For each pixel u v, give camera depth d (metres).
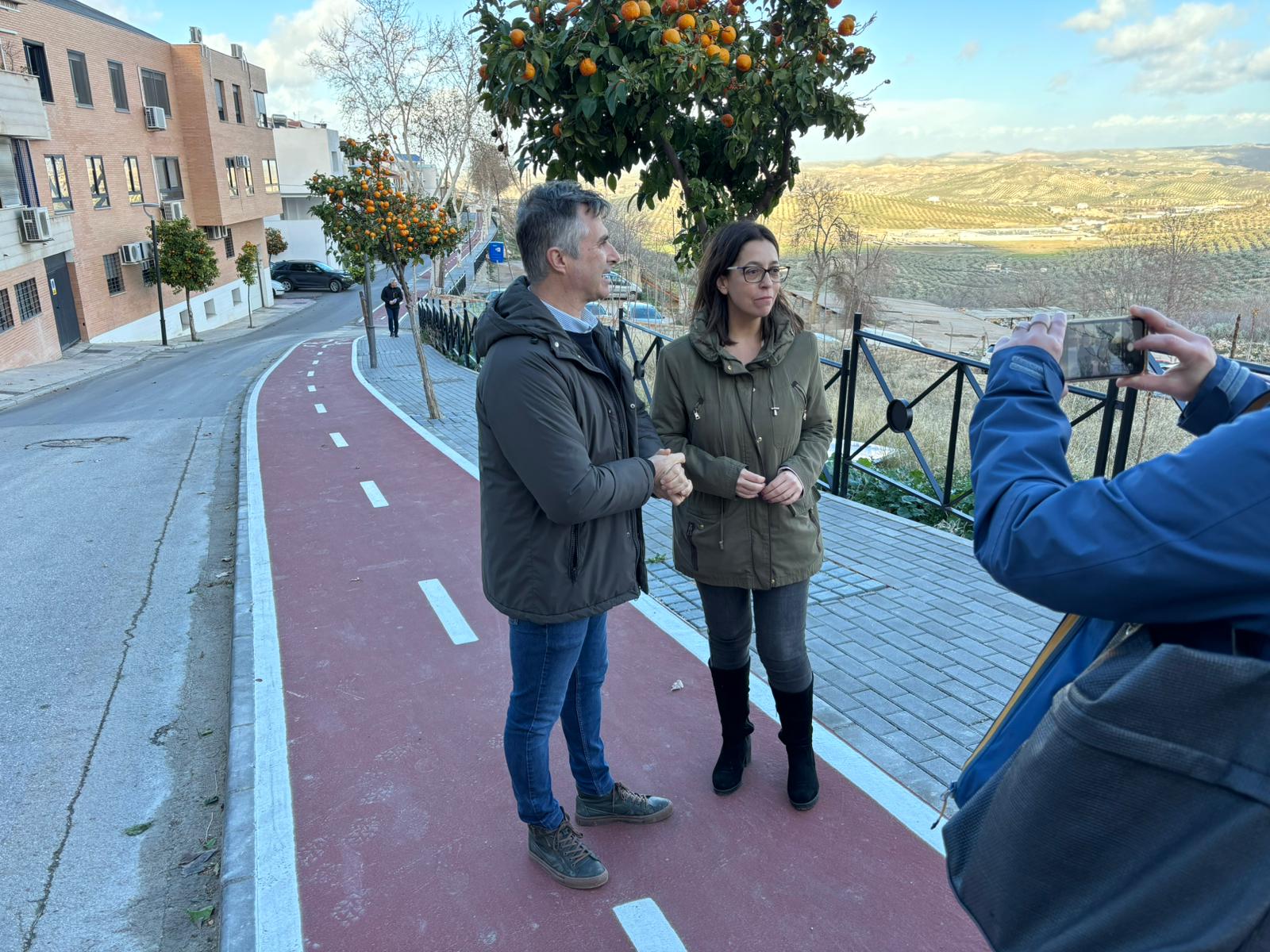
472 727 3.66
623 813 2.89
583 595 2.33
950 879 1.33
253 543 6.48
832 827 2.85
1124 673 1.10
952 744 3.29
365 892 2.68
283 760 3.45
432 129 35.75
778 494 2.52
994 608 4.53
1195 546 0.97
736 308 2.59
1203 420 1.33
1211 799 0.99
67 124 26.88
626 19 3.96
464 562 5.89
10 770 3.80
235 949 2.47
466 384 16.16
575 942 2.44
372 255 12.22
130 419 14.80
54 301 26.08
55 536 7.57
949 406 10.84
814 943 2.39
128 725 4.20
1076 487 1.11
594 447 2.27
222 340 33.69
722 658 2.88
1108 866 1.09
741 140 4.68
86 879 3.07
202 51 35.12
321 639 4.64
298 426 11.95
